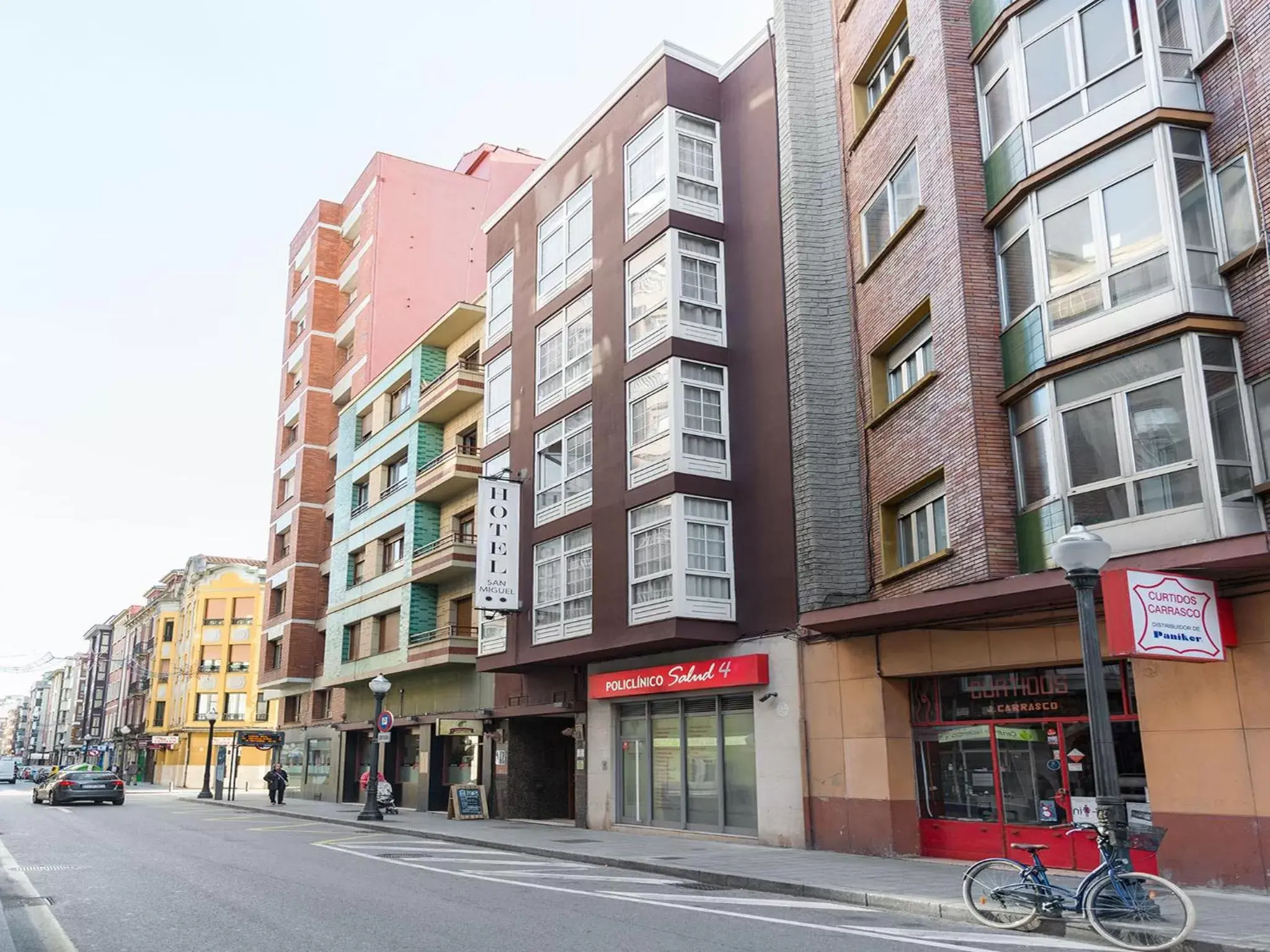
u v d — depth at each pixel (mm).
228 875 12992
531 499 23828
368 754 34688
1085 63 13609
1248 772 10969
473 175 44844
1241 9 12117
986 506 13914
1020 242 14328
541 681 24125
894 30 17984
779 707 17312
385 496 34219
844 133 19484
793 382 18594
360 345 39625
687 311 19984
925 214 16094
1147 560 11125
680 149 20875
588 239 23234
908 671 15078
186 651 66188
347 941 8242
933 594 13438
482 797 25125
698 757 19203
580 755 22359
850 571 17469
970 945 8414
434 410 30875
